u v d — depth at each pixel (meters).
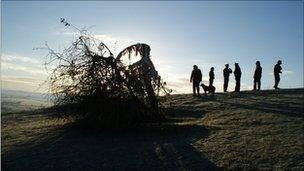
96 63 20.62
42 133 20.73
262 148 14.73
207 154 14.50
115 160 14.51
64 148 16.75
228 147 15.17
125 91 20.83
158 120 22.39
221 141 16.20
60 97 21.05
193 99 30.62
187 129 19.36
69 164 14.26
